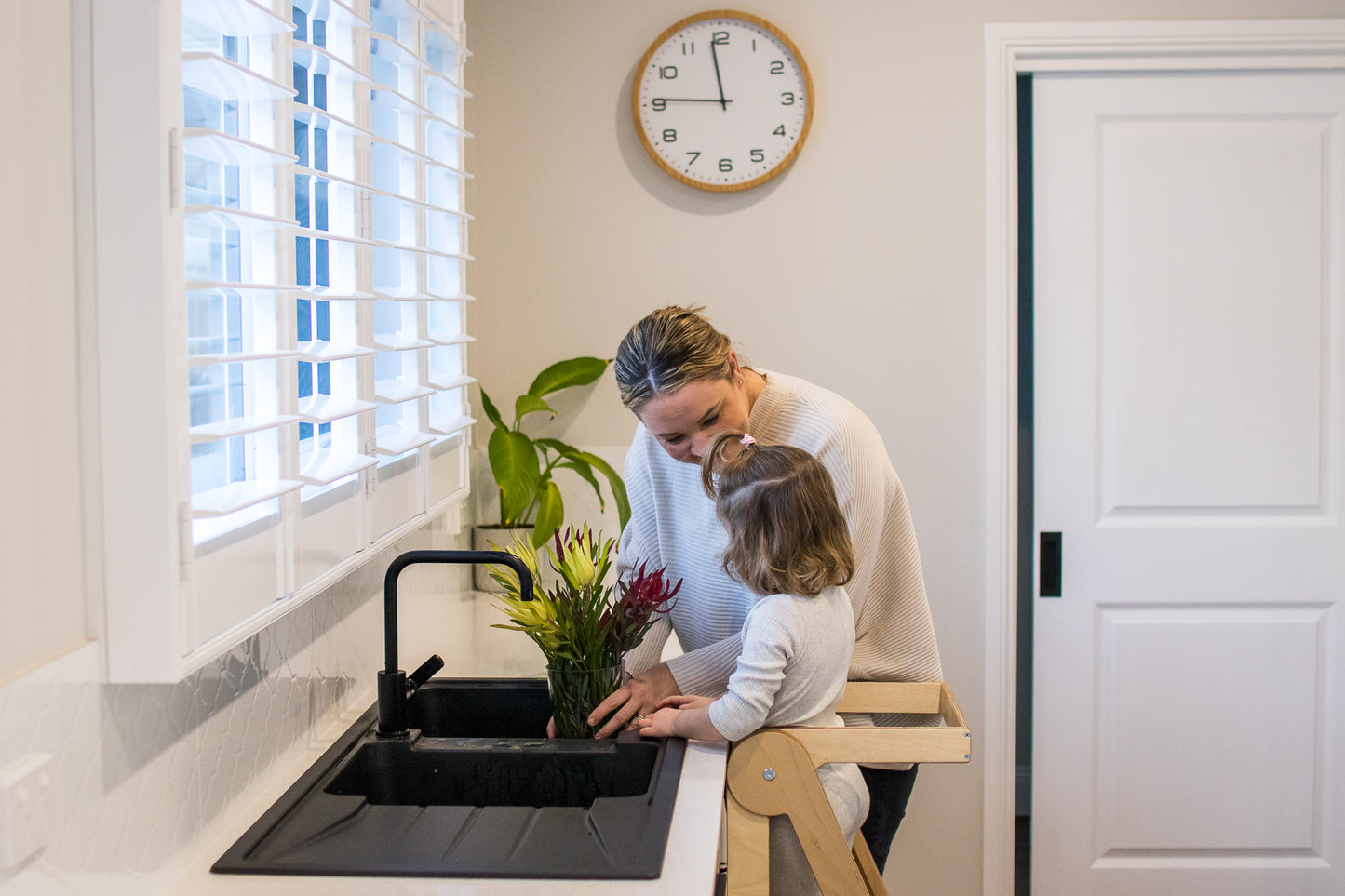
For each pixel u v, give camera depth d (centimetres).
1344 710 262
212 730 123
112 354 95
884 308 255
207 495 105
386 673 149
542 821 125
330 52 135
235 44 114
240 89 107
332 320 136
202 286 99
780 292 256
